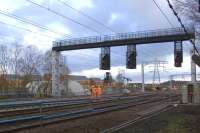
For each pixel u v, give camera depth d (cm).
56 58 6172
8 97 6072
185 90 4712
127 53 5428
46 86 9138
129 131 1988
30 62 9806
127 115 3034
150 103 4928
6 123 1955
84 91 9669
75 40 5812
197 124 2386
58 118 2394
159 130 2045
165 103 4816
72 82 10812
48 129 1948
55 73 6225
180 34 5094
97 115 2964
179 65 5209
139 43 5325
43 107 2742
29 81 9562
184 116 3005
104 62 5512
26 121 2114
